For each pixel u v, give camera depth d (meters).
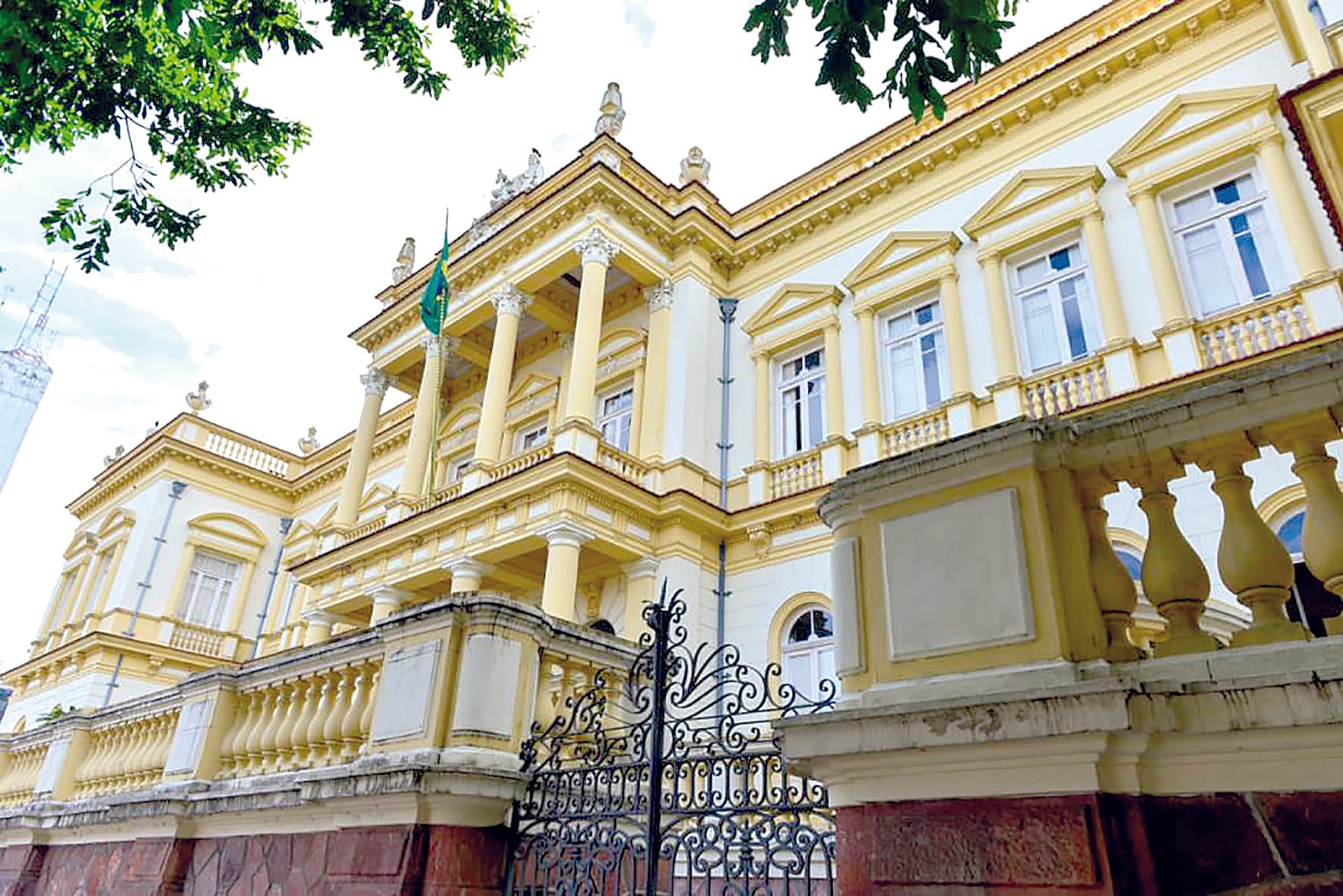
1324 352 2.60
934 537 3.20
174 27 5.20
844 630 3.38
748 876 3.55
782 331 15.20
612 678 5.71
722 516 13.88
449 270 17.78
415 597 15.84
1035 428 3.04
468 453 19.55
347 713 5.51
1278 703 2.29
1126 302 11.24
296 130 7.16
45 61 5.89
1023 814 2.62
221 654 23.70
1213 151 10.91
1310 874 2.22
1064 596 2.85
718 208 17.30
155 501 23.91
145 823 6.62
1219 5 11.52
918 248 13.79
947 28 3.81
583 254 15.16
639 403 15.82
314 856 5.12
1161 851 2.47
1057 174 12.45
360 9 6.48
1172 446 2.86
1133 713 2.47
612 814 4.29
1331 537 2.52
